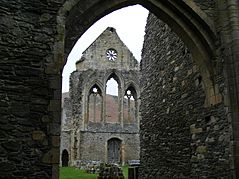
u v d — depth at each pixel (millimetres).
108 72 28828
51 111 5570
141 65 13789
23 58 5656
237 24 7027
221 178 6898
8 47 5605
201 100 8016
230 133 6688
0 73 5453
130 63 29766
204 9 7438
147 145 12070
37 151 5348
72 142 27766
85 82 28156
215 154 7207
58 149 5445
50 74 5730
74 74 29047
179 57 9609
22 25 5785
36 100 5551
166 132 10258
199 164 7887
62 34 5992
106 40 29953
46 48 5836
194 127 8297
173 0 7402
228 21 7141
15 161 5195
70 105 31516
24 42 5730
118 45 30031
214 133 7309
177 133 9383
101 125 27828
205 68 7715
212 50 7480
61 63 5840
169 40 10547
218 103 7242
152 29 12508
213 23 7426
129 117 29047
